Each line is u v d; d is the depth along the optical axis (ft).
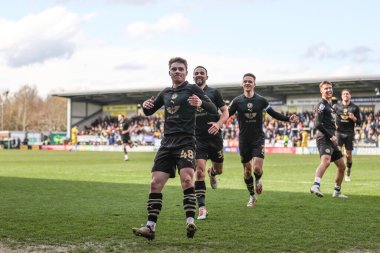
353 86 140.87
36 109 352.49
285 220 25.02
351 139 47.78
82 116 191.42
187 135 20.36
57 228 22.59
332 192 37.93
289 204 30.96
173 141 20.33
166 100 20.83
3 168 68.44
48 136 209.05
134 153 134.00
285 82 139.33
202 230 22.31
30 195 35.76
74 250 18.51
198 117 27.32
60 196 35.09
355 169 64.49
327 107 34.01
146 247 18.99
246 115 29.81
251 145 29.96
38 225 23.34
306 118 151.74
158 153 20.59
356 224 23.86
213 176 30.37
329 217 25.90
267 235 21.22
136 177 52.49
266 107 30.30
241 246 19.19
